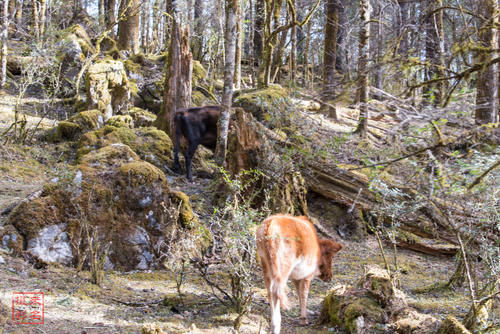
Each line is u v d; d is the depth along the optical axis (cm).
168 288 629
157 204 726
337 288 561
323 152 820
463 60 414
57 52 1698
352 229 950
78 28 1862
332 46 1667
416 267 824
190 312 545
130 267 695
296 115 982
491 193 507
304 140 920
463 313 593
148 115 1376
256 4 2261
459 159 415
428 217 862
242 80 2259
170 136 1239
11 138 1152
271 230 477
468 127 380
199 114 1079
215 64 2352
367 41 1265
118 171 715
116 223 696
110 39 2011
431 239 912
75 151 1145
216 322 516
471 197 532
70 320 479
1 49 1670
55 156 1126
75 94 1577
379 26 813
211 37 2155
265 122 1181
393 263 827
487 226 560
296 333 506
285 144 965
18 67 1808
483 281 659
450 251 884
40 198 667
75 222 671
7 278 561
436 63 427
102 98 1370
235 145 910
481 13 458
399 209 619
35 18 2156
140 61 1880
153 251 711
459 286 693
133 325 486
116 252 691
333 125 1248
